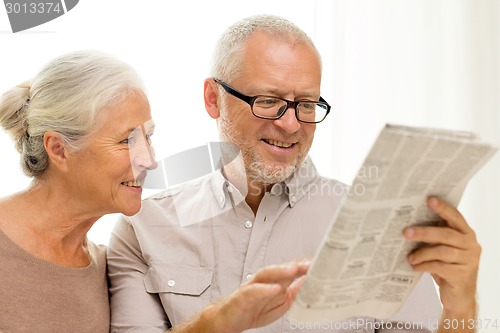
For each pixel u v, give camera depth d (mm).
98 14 1826
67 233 1182
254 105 1195
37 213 1158
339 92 2010
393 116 2043
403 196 793
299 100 1200
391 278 890
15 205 1164
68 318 1151
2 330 1082
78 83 1094
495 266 2090
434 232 841
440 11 2055
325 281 809
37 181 1165
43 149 1130
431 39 2051
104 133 1100
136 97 1126
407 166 753
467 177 804
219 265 1258
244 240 1271
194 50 1865
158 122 1838
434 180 794
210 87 1303
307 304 829
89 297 1195
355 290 862
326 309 855
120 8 1839
